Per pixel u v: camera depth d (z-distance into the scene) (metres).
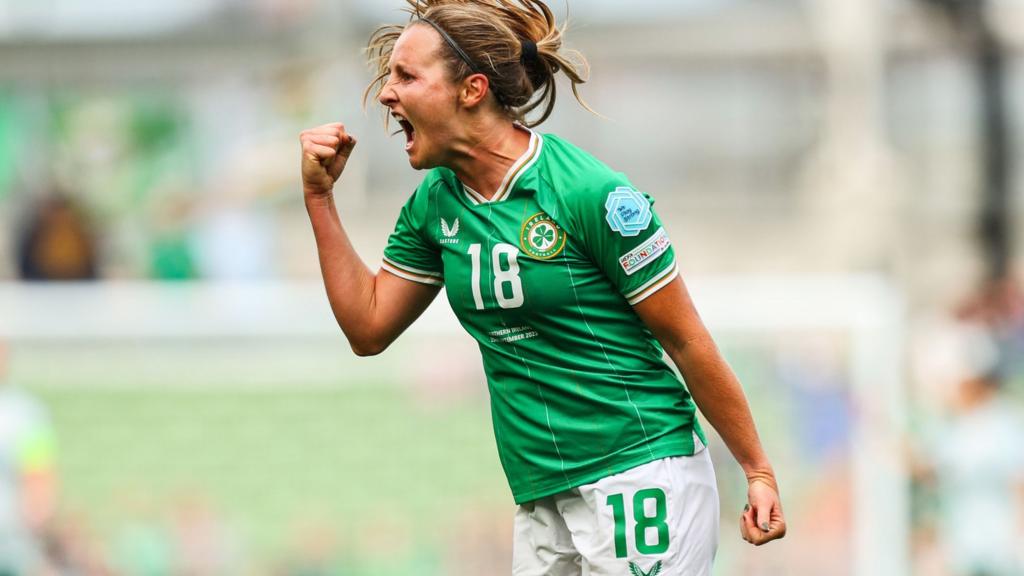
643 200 10.72
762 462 11.09
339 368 32.94
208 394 32.66
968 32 62.59
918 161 62.72
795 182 63.88
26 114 59.97
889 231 59.28
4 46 60.91
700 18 64.75
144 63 61.38
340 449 32.66
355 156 60.19
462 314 11.28
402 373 32.84
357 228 59.19
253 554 31.81
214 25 61.91
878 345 32.25
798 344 32.38
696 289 34.06
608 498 11.02
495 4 10.92
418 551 31.84
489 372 11.42
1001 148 62.28
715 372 10.91
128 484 32.03
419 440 32.50
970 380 33.34
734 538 30.27
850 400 32.16
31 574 30.05
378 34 11.70
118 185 57.50
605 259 10.70
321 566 31.88
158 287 34.44
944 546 32.69
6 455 29.84
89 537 31.36
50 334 32.44
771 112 64.62
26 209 56.31
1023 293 42.69
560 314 10.88
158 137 59.47
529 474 11.32
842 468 32.03
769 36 64.00
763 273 59.75
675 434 11.19
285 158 58.97
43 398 32.25
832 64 61.50
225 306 33.84
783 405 32.28
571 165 10.84
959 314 41.34
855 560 31.62
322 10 60.66
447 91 10.71
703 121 65.06
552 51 11.09
